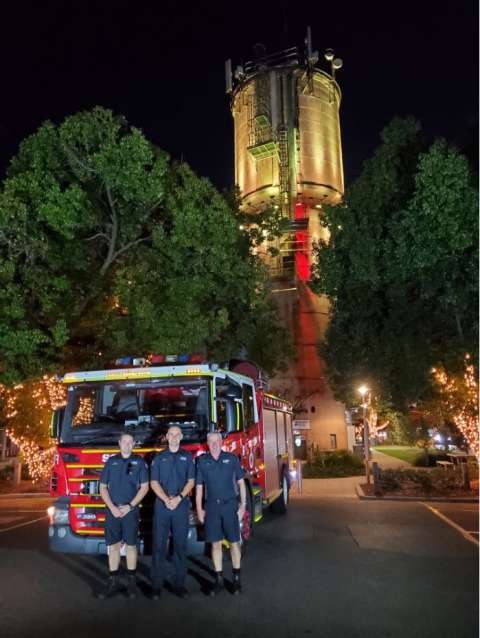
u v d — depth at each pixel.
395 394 17.97
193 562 8.88
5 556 9.59
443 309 15.52
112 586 7.25
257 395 11.69
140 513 8.01
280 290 35.31
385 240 14.87
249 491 9.77
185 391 8.73
